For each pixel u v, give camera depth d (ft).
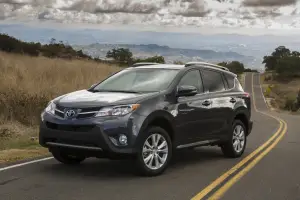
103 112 21.50
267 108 293.43
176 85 25.11
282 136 47.96
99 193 19.30
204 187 21.08
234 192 20.35
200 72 27.94
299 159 30.66
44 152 30.68
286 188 21.45
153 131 22.88
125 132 21.52
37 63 67.72
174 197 19.01
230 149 29.91
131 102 22.22
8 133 38.17
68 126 21.72
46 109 23.26
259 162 28.89
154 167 23.24
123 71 27.63
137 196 18.97
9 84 47.60
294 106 281.13
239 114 31.09
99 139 21.11
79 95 23.79
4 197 18.25
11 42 121.49
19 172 23.36
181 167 26.30
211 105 27.48
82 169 24.58
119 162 26.94
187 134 25.46
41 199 18.07
